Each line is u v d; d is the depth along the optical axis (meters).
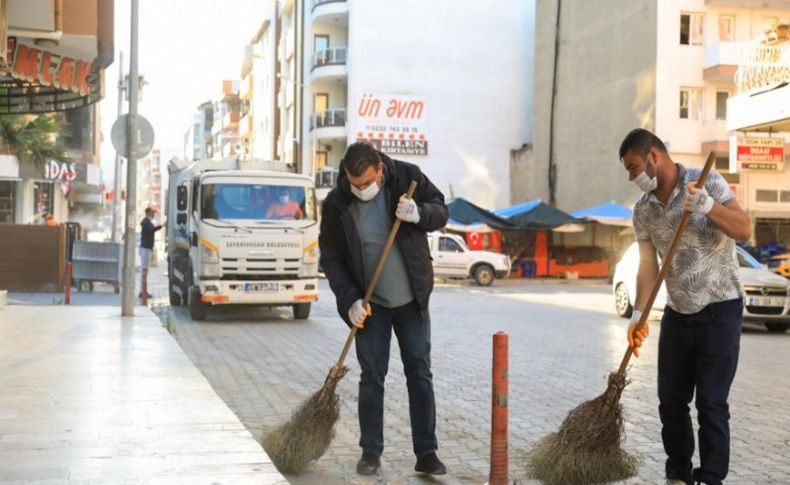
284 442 5.18
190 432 5.54
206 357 10.91
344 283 5.09
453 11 45.41
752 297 15.20
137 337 11.02
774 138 21.28
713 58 33.69
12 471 4.55
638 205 4.69
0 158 31.52
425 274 5.06
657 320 16.69
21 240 21.41
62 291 21.61
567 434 4.67
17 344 10.25
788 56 18.78
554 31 42.19
